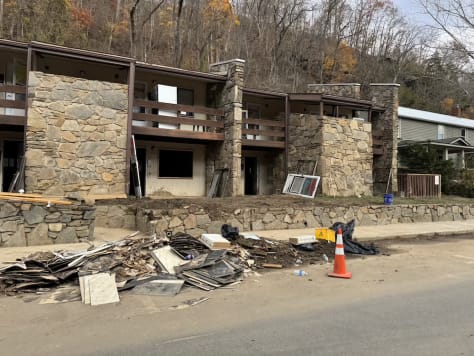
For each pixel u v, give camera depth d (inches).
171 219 419.2
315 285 263.9
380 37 1764.3
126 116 552.7
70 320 192.1
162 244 314.5
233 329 179.8
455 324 186.5
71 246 348.8
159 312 205.0
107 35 1190.9
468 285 265.9
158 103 617.9
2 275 247.0
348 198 676.1
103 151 531.8
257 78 1289.4
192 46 1248.8
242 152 783.1
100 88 534.3
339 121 749.9
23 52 531.5
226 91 675.4
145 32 1251.8
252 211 481.7
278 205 518.6
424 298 232.5
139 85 661.3
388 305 217.9
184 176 722.8
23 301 220.8
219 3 1304.1
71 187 508.1
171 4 1321.4
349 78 1583.4
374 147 863.1
